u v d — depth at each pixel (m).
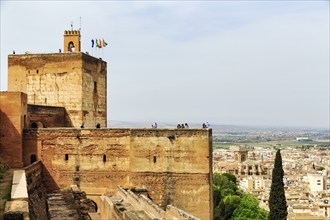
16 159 55.59
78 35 74.00
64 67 67.94
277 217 76.12
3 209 33.19
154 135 56.50
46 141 57.25
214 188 127.00
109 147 57.22
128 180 56.75
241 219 110.00
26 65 68.94
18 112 55.75
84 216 49.78
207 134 55.59
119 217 41.72
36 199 49.62
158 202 56.03
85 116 69.00
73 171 57.34
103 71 76.69
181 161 55.97
